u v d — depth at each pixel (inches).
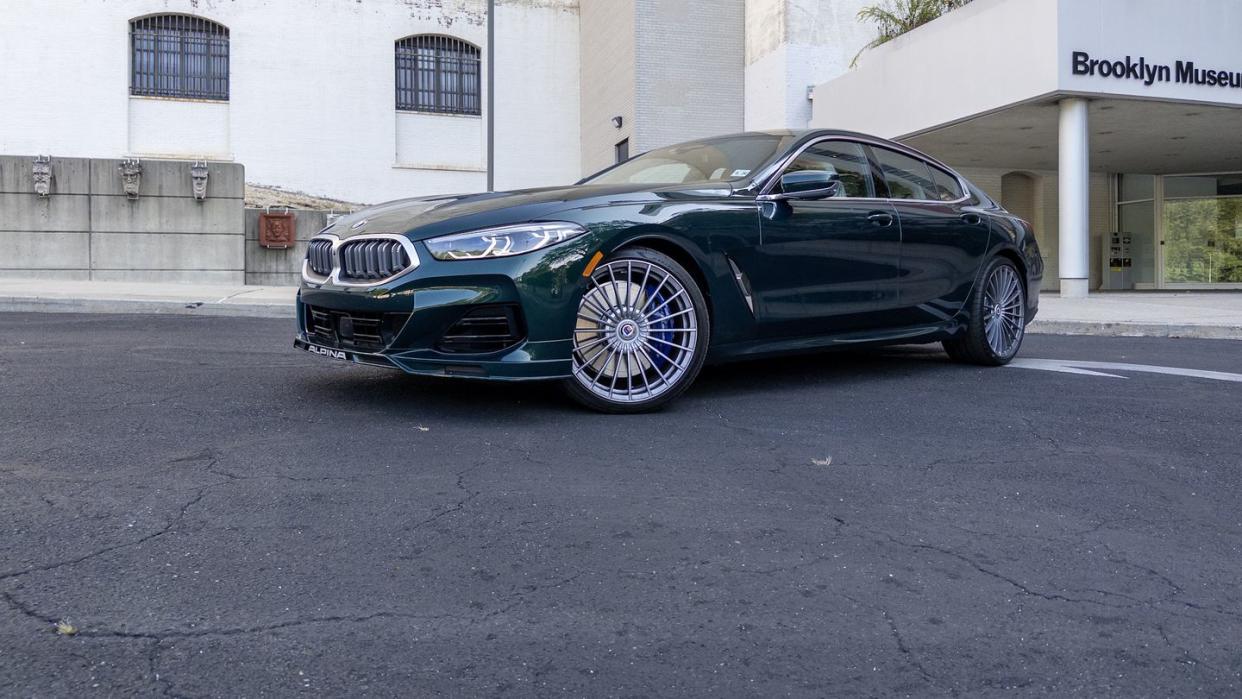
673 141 753.0
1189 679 76.0
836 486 122.6
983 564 98.3
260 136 859.4
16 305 343.3
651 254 157.6
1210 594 92.9
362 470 121.6
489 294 143.7
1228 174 788.6
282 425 145.0
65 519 101.0
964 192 226.8
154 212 532.4
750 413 164.2
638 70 743.7
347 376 188.7
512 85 929.5
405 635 78.1
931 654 78.6
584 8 917.8
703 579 91.5
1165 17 485.7
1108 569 98.4
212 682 69.7
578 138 944.3
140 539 96.1
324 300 157.2
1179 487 128.1
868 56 618.5
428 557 94.2
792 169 183.3
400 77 901.8
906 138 598.5
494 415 154.6
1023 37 487.2
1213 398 191.5
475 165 917.8
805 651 78.2
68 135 821.2
